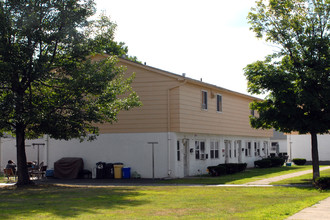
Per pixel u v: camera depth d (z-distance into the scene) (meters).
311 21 20.06
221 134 30.03
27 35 18.06
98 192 16.88
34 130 19.98
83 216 10.88
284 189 17.69
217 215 10.93
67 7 18.67
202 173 27.70
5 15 17.53
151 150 24.50
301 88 19.39
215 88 28.20
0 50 17.19
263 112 20.91
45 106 18.31
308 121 19.59
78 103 18.94
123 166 24.97
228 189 17.88
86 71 18.88
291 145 46.19
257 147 39.06
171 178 23.77
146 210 11.92
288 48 20.08
